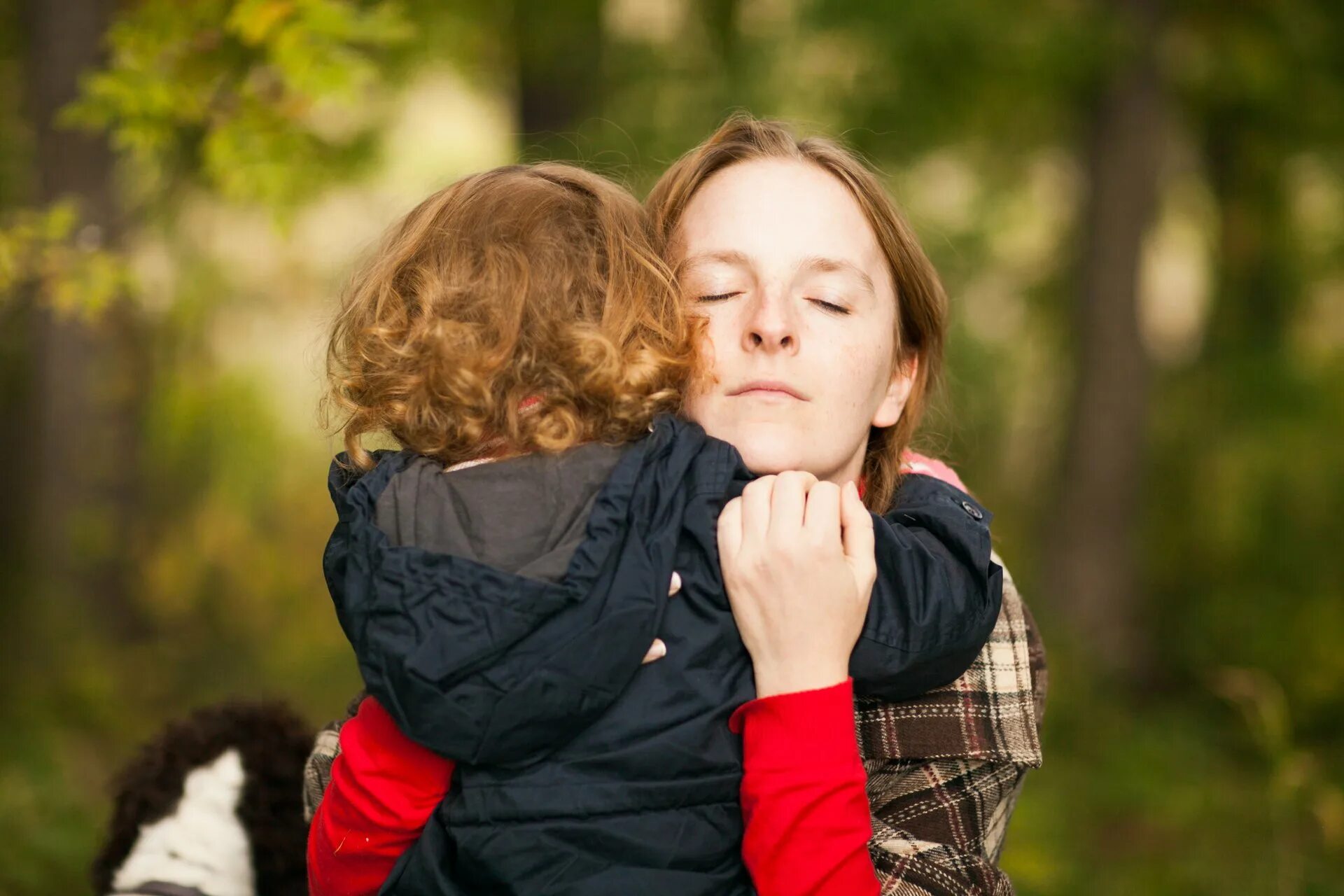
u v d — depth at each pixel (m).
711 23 6.53
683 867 1.26
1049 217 8.38
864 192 1.57
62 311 2.75
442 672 1.19
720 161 1.57
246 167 2.85
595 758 1.24
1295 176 8.37
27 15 5.39
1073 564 7.62
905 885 1.35
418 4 5.55
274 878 1.70
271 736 1.75
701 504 1.35
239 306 8.43
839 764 1.27
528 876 1.22
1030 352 8.30
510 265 1.40
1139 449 7.64
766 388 1.44
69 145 5.14
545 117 6.50
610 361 1.35
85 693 5.81
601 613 1.23
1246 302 8.52
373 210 7.27
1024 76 6.75
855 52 6.56
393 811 1.27
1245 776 5.76
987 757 1.42
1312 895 4.04
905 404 1.66
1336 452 8.06
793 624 1.29
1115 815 5.38
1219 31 7.39
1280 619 7.51
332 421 1.62
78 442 6.66
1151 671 7.82
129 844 1.70
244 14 2.62
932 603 1.33
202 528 8.57
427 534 1.28
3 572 6.67
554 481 1.30
